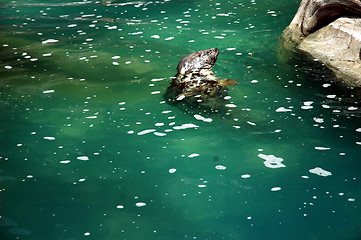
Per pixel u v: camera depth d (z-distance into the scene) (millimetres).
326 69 7598
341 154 5133
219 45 9180
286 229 3980
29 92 6980
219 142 5488
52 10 12586
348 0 8484
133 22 11086
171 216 4191
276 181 4703
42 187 4641
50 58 8539
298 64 7945
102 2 13367
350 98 6520
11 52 8938
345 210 4203
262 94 6727
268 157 5145
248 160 5102
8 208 4305
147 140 5562
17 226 4039
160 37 9789
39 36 10055
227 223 4086
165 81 7359
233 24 10664
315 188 4559
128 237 3898
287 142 5438
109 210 4277
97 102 6633
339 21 8445
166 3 12922
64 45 9352
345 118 5938
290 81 7191
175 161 5109
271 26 10406
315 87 6934
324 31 8602
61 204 4367
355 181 4637
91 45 9320
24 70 7922
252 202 4379
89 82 7371
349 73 7199
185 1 13062
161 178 4797
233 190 4574
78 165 5047
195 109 6297
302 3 9633
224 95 6695
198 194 4523
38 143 5504
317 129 5691
